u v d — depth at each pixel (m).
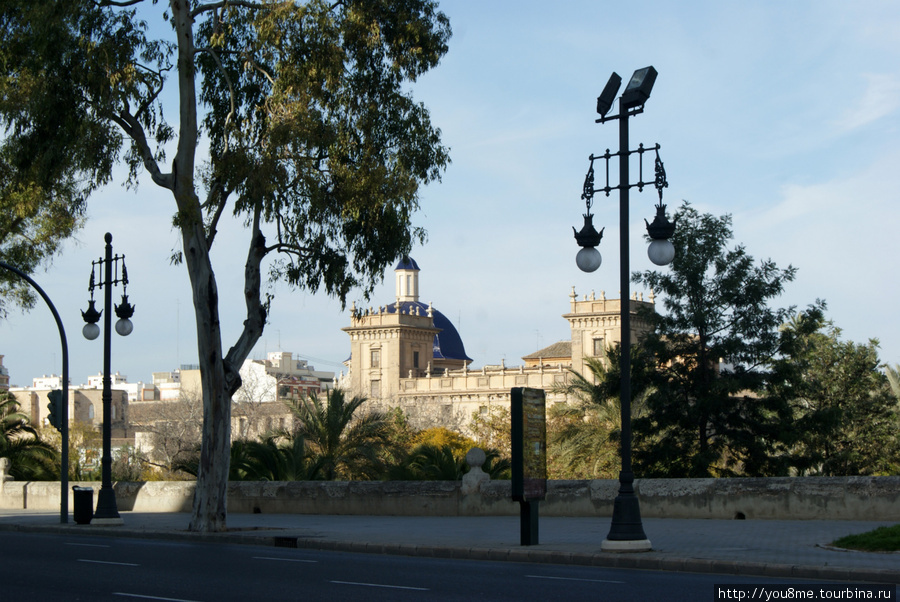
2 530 25.44
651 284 39.78
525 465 17.44
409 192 22.33
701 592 11.95
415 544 17.98
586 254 17.33
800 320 38.72
